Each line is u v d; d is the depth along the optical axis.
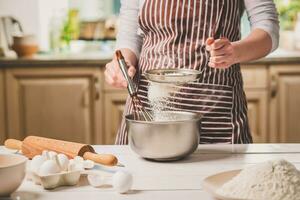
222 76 1.98
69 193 1.40
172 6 2.01
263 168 1.31
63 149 1.64
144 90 2.06
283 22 3.85
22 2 3.89
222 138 1.99
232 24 2.05
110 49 3.77
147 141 1.63
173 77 1.78
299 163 1.63
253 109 3.42
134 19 2.15
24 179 1.50
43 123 3.51
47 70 3.44
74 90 3.45
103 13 4.11
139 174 1.54
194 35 2.01
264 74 3.38
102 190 1.42
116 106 3.46
